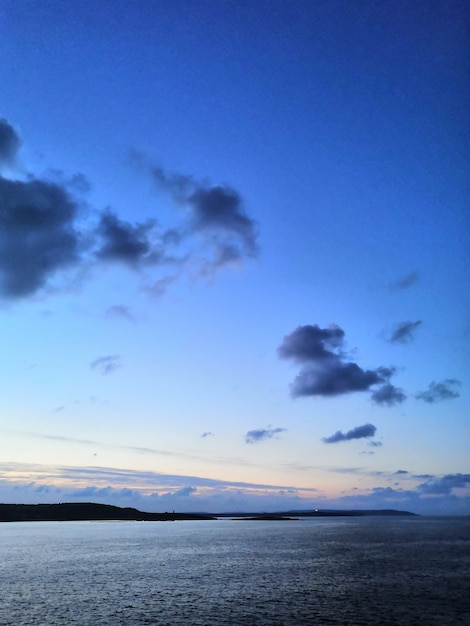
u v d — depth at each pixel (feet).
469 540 472.03
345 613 148.66
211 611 151.33
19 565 272.10
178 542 454.81
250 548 385.91
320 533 621.31
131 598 171.94
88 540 482.69
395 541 460.55
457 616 144.66
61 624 135.13
